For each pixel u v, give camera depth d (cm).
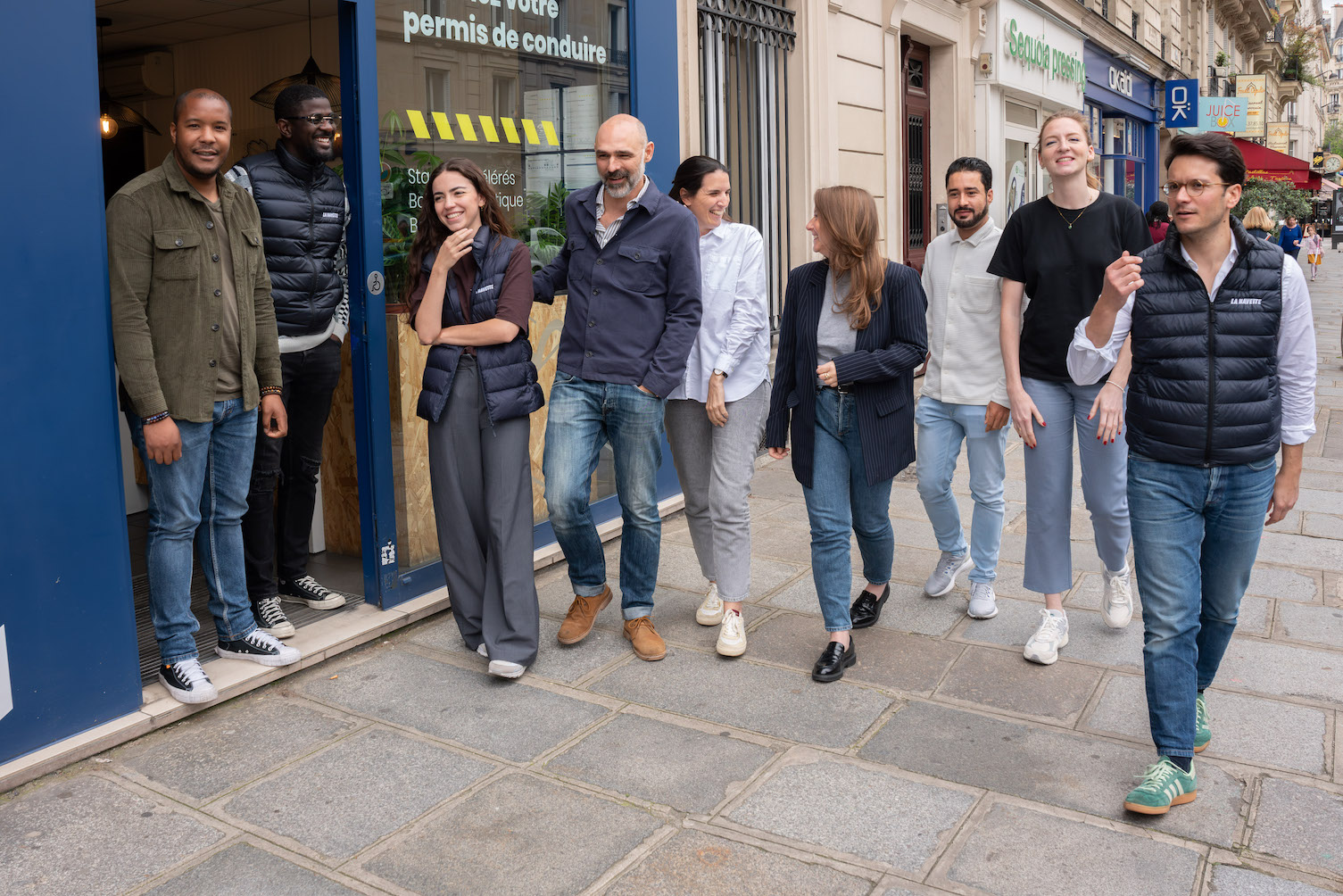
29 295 293
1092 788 295
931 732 329
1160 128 2111
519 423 378
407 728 337
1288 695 351
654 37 572
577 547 395
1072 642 400
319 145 387
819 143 775
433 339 368
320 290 406
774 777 303
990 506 414
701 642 407
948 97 1076
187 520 339
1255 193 2433
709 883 254
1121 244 363
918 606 441
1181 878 253
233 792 298
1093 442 377
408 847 271
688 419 402
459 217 362
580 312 382
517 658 372
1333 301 2014
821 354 371
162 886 255
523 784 302
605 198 380
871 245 354
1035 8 1217
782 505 606
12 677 300
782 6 726
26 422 296
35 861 265
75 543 311
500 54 484
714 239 391
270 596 408
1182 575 284
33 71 289
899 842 270
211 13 557
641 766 311
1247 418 278
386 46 427
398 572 433
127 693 329
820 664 370
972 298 401
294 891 253
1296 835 269
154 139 662
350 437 491
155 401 320
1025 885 251
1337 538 523
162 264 325
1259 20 3462
